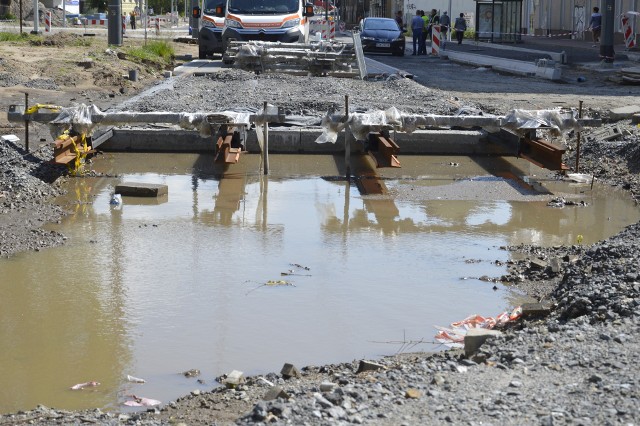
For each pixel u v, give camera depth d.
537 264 11.15
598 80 35.72
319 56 34.06
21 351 8.52
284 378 7.81
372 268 11.33
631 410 6.17
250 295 10.20
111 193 15.24
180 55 46.34
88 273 10.84
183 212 14.09
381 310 9.79
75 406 7.37
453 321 9.46
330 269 11.24
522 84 33.62
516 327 8.97
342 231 13.17
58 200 14.62
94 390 7.70
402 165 18.33
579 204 15.13
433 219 13.99
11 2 82.94
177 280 10.66
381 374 7.35
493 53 50.97
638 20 58.12
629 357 7.18
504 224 13.76
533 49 54.69
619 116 22.41
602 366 7.02
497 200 15.36
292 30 38.66
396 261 11.64
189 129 17.17
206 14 43.22
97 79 31.08
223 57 38.78
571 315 8.84
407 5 94.06
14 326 9.14
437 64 45.62
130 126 19.64
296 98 25.56
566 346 7.55
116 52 38.62
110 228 12.97
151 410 7.17
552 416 6.09
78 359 8.37
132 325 9.23
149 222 13.40
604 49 40.44
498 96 28.81
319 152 19.31
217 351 8.59
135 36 61.56
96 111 17.02
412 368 7.45
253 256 11.73
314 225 13.48
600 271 9.95
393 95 27.42
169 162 18.20
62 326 9.16
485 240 12.78
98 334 8.97
